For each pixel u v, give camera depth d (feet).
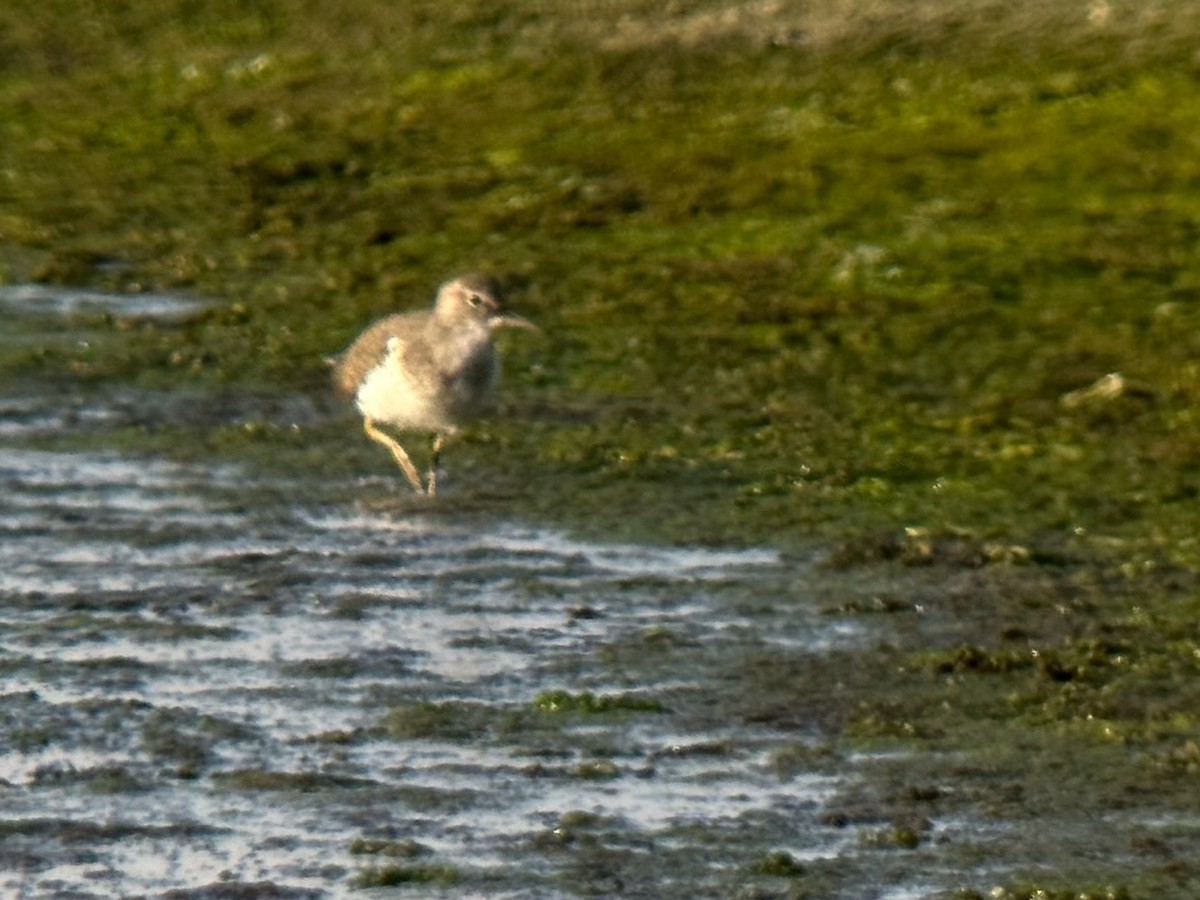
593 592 39.73
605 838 29.37
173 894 27.89
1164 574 40.11
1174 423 48.39
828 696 34.47
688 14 72.79
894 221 60.75
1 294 59.57
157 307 58.65
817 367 52.75
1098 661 35.73
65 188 67.46
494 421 50.01
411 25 74.90
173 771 31.78
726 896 27.68
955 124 65.26
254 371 53.98
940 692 34.60
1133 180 61.77
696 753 32.27
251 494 45.78
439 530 43.42
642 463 47.16
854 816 30.01
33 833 29.73
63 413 51.06
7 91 74.08
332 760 32.12
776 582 40.11
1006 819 29.91
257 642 37.22
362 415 51.06
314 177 67.31
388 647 36.91
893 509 44.09
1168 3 70.23
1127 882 27.94
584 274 59.26
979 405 50.14
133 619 38.42
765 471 46.55
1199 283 56.24
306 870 28.58
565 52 72.08
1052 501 44.32
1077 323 54.24
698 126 67.21
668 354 53.93
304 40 75.20
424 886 28.09
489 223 63.31
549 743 32.71
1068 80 66.59
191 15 77.46
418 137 69.00
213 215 65.36
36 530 43.34
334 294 59.41
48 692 34.94
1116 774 31.35
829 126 66.08
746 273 58.65
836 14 71.51
